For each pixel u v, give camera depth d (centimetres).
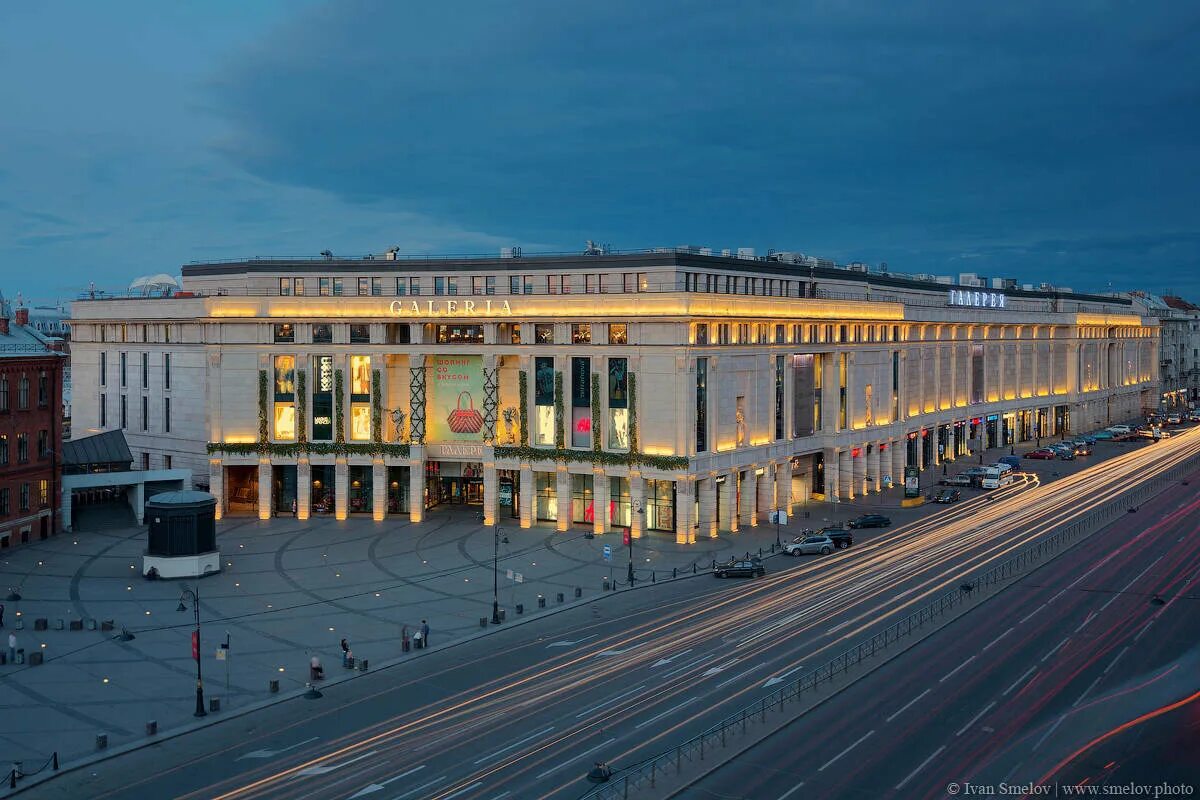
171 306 11775
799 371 11538
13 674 6103
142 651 6556
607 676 5950
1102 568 8469
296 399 10962
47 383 10006
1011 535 10050
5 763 4819
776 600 7662
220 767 4769
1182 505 11531
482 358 11081
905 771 4528
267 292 12050
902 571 8544
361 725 5278
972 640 6481
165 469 11456
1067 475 14425
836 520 11006
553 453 10431
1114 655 6138
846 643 6462
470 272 11706
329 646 6681
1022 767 4562
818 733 4981
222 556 9288
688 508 9775
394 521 10925
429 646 6662
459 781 4512
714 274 11425
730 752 4734
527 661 6322
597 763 4522
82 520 10538
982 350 16662
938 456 15338
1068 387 19775
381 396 10919
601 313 10062
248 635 6912
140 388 12338
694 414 9819
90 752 4950
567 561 9100
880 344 12962
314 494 11362
